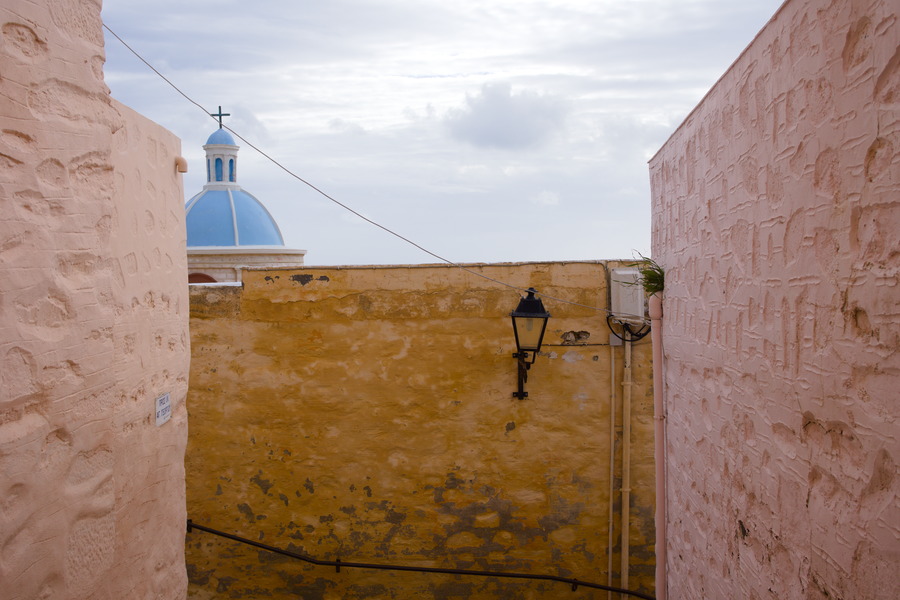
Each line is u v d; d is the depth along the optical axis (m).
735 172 3.67
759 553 3.40
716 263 4.04
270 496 8.19
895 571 2.19
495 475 7.98
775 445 3.17
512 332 7.89
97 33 3.40
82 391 3.32
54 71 3.04
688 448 4.77
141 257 4.09
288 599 8.26
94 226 3.39
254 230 20.88
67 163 3.15
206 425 8.20
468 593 8.09
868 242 2.30
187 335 4.85
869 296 2.30
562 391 7.91
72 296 3.21
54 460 3.11
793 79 2.88
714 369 4.12
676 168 5.00
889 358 2.19
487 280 7.88
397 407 8.02
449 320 7.93
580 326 7.87
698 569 4.54
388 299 7.98
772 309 3.17
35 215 2.93
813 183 2.70
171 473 4.51
